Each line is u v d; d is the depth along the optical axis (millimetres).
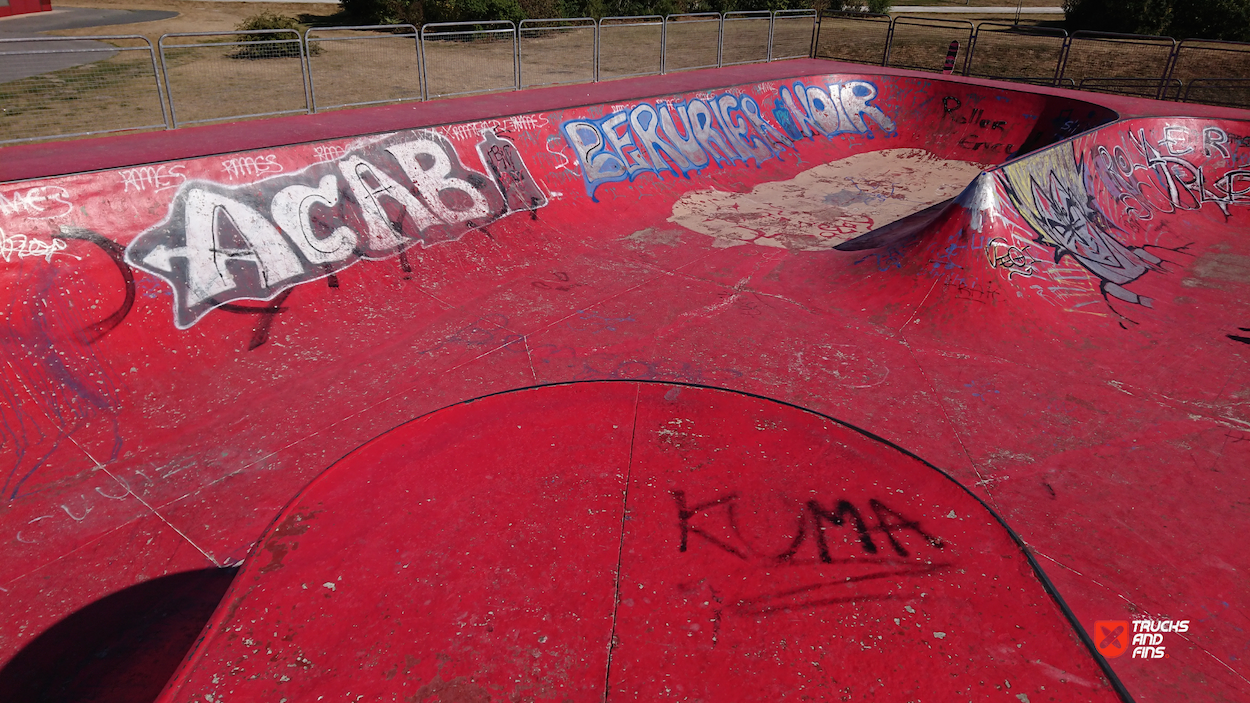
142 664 3551
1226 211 10102
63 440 5172
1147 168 10281
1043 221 8055
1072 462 5172
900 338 6941
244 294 6711
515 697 1715
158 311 6215
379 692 1722
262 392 5863
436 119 9797
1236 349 6727
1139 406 5859
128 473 4898
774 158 12594
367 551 2131
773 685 1742
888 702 1703
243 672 1756
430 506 2314
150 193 6508
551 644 1847
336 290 7219
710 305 7551
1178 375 6312
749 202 10852
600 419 2748
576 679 1760
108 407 5512
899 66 19281
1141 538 4445
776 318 7301
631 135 11047
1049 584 2029
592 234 9391
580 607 1953
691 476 2451
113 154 7516
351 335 6742
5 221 5738
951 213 7699
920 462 2508
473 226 8602
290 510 2273
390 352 6504
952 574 2061
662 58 14836
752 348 6715
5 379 5340
